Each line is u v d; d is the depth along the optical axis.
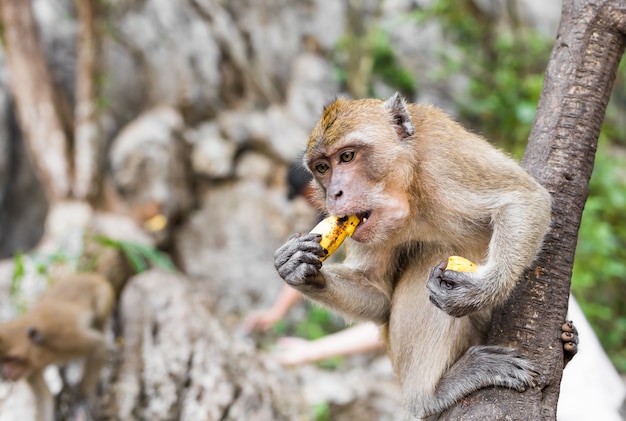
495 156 5.47
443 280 5.00
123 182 17.19
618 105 21.45
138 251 11.59
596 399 6.83
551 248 5.04
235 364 10.60
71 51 18.89
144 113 18.70
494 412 4.79
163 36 18.98
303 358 9.63
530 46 20.61
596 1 5.24
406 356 5.98
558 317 4.94
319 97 19.42
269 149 18.53
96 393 9.92
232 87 19.39
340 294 6.04
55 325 9.70
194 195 17.91
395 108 5.70
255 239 17.45
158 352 10.48
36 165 16.38
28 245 18.98
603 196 16.53
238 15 19.89
